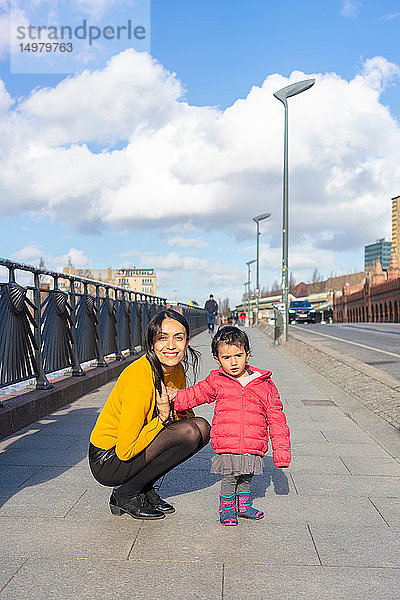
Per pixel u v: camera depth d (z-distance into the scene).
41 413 6.54
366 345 16.80
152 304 15.96
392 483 4.38
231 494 3.53
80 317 9.09
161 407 3.46
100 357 9.87
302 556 3.05
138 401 3.36
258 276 45.75
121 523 3.50
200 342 21.27
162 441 3.46
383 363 11.88
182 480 4.45
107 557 3.01
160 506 3.71
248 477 3.64
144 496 3.65
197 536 3.31
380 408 6.90
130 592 2.63
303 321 69.00
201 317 32.22
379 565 2.95
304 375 11.15
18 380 6.36
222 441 3.50
